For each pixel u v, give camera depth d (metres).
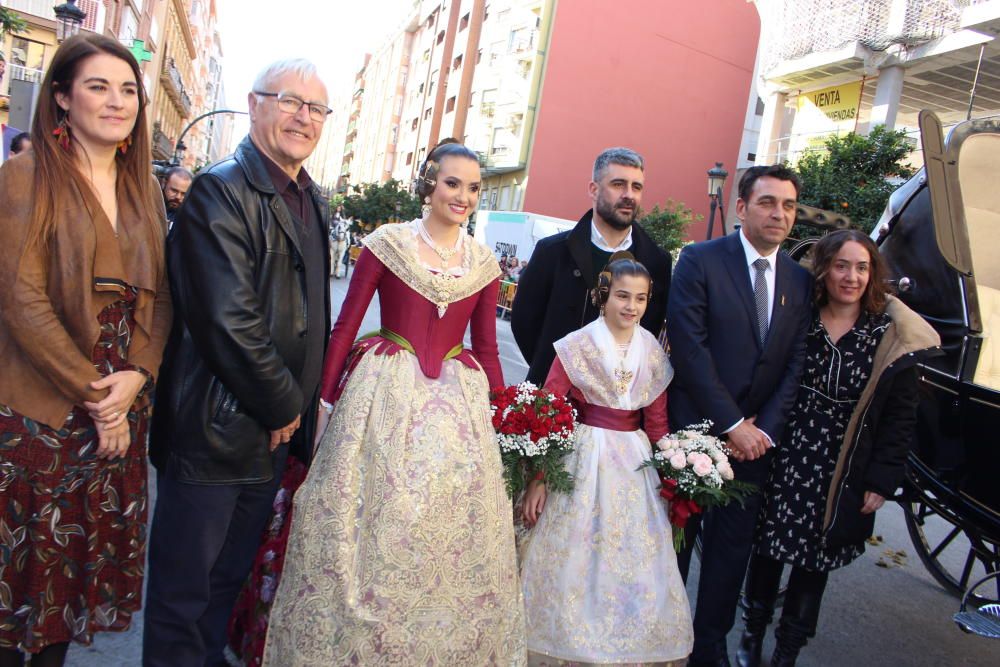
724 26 30.75
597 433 3.20
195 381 2.38
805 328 3.37
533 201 29.22
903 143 13.12
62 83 2.23
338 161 93.56
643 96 30.03
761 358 3.28
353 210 38.78
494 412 2.96
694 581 4.36
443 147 2.96
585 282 3.71
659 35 30.00
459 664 2.44
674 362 3.35
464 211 2.93
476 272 2.97
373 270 2.91
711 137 31.09
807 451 3.29
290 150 2.52
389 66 62.31
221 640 2.62
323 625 2.34
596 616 2.88
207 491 2.36
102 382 2.20
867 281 3.27
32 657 2.26
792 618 3.28
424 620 2.40
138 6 30.98
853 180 12.85
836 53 15.07
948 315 3.72
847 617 4.13
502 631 2.60
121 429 2.28
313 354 2.65
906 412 3.22
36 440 2.16
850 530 3.16
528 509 3.10
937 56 13.81
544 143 29.11
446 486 2.58
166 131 45.75
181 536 2.36
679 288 3.42
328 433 2.68
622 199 3.55
